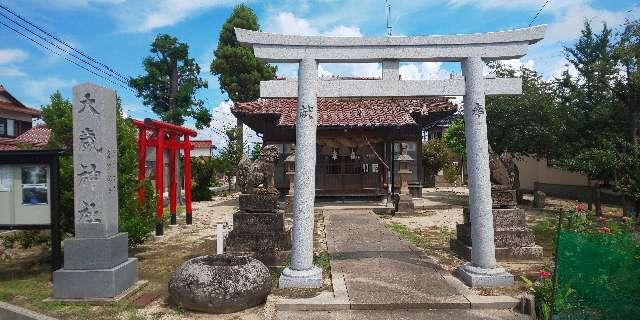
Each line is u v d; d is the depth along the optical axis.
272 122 19.59
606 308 4.88
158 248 10.23
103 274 6.26
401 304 6.02
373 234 11.43
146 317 5.68
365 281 6.94
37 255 9.27
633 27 14.88
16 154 7.12
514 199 9.17
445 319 5.64
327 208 17.20
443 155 31.11
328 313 5.89
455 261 8.58
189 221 14.04
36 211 7.20
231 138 29.08
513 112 16.95
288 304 6.02
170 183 13.87
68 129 8.34
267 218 8.29
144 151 11.37
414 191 20.06
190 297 5.73
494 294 6.32
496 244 8.78
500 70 17.89
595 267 4.95
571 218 7.96
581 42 24.05
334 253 9.02
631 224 8.80
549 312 5.21
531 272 7.75
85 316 5.71
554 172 22.44
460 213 16.39
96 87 6.53
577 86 17.55
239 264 6.36
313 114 6.89
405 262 8.16
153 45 23.06
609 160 12.63
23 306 6.08
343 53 6.93
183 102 23.23
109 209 6.63
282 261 8.08
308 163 6.86
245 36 6.81
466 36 7.01
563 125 16.44
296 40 6.88
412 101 20.69
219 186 31.27
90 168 6.47
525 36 6.94
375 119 18.39
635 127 14.09
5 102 27.28
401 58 6.98
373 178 19.45
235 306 5.78
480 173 6.95
